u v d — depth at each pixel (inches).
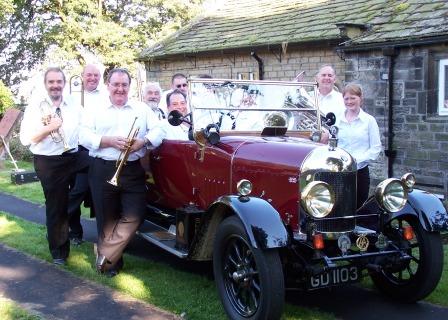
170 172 220.5
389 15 394.6
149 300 185.8
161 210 235.9
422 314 177.5
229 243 170.9
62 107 218.2
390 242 177.2
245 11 583.8
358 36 385.7
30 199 369.4
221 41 515.5
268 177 176.4
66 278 208.5
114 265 210.7
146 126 215.5
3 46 892.6
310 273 161.8
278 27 480.4
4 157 556.4
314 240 161.8
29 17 895.7
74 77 271.1
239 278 165.3
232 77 507.8
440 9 367.2
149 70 606.5
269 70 471.2
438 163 354.0
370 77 382.0
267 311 153.9
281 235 154.6
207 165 198.8
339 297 193.3
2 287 198.4
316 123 218.8
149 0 920.9
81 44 896.3
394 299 190.5
